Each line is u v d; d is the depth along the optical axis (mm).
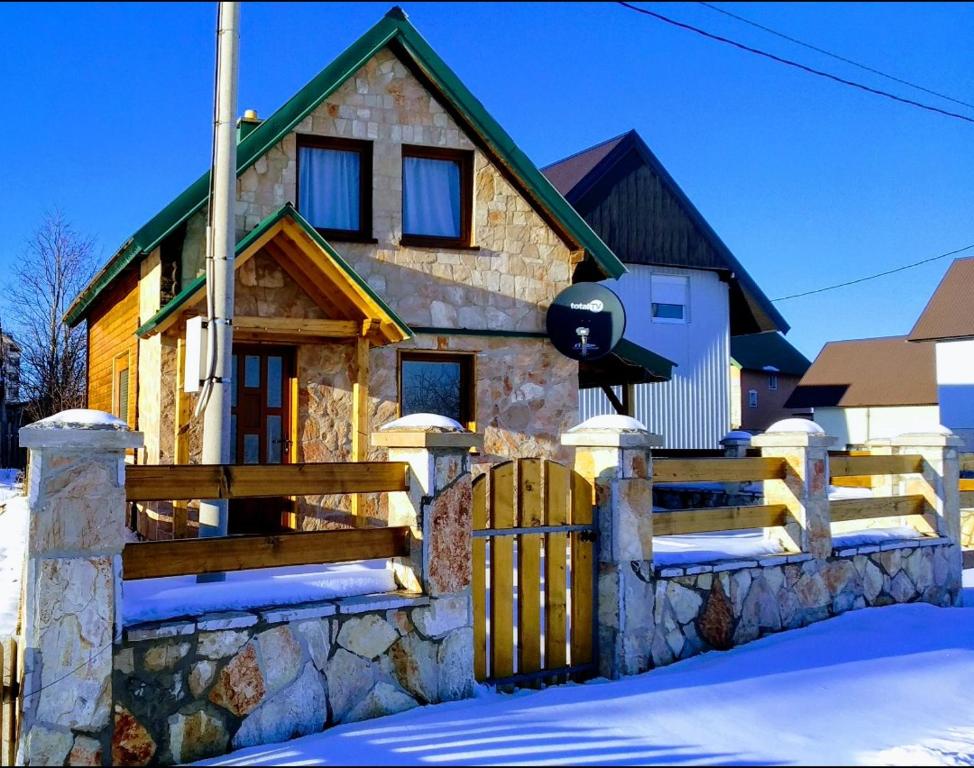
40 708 4211
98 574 4359
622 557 6320
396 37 10695
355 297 9367
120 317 12430
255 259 9641
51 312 33000
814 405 36594
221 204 6484
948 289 25688
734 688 5750
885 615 7805
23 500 14828
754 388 39781
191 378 6441
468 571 5609
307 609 4969
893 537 8641
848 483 12211
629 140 19703
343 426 10125
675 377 20188
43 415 31938
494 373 11109
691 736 4914
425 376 11039
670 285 20312
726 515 7258
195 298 8797
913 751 4828
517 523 6004
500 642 5883
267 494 5023
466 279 11047
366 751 4523
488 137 11031
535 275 11414
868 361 37219
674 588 6656
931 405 33875
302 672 4945
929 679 6148
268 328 9148
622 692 5645
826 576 7762
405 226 11031
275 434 9977
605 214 19328
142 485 4672
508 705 5352
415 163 11156
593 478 6461
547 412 11336
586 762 4441
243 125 10609
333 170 10766
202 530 6262
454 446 5562
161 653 4527
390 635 5273
